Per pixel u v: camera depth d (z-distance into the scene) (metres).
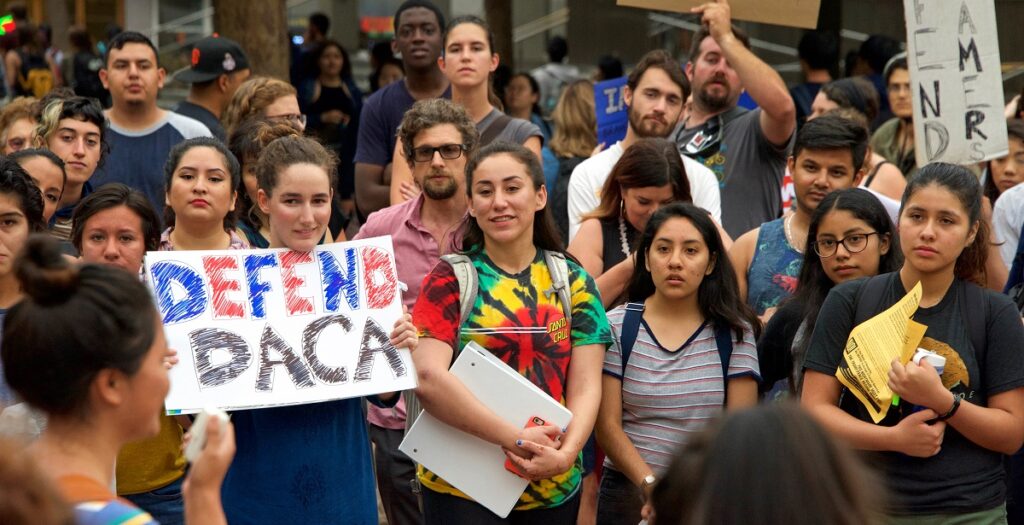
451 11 22.05
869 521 1.98
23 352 2.34
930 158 5.71
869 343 3.79
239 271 3.89
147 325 2.42
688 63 7.04
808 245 4.50
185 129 6.65
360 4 21.67
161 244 4.61
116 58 6.48
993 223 6.00
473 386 3.87
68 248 4.51
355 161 6.93
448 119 5.02
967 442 3.77
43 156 4.94
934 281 3.85
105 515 2.25
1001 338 3.77
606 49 18.42
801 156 5.07
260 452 3.83
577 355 4.10
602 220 5.25
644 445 4.32
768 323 4.55
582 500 5.09
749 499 1.94
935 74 5.67
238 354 3.76
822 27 12.59
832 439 2.01
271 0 9.30
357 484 3.95
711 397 4.31
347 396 3.78
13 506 1.77
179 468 4.14
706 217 4.38
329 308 3.92
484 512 3.97
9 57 15.48
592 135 7.81
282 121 5.34
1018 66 13.25
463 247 4.25
